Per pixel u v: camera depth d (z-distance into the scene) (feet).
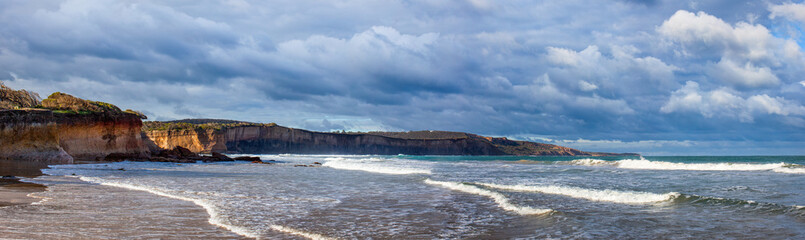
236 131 559.79
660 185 66.23
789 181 70.13
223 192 54.39
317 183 71.36
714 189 58.65
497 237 28.91
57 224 29.53
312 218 35.68
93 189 53.52
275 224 32.55
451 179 81.97
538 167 138.62
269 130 605.31
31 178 68.08
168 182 67.97
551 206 41.93
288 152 617.21
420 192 56.90
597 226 31.60
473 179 82.02
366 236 29.09
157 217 33.68
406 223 33.91
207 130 493.77
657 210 38.88
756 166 112.68
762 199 46.68
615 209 39.63
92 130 173.06
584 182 73.97
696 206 40.47
